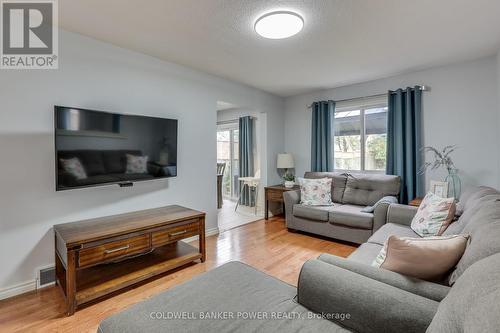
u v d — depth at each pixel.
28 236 2.14
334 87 4.23
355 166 4.19
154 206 2.98
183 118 3.25
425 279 1.20
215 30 2.31
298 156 4.79
